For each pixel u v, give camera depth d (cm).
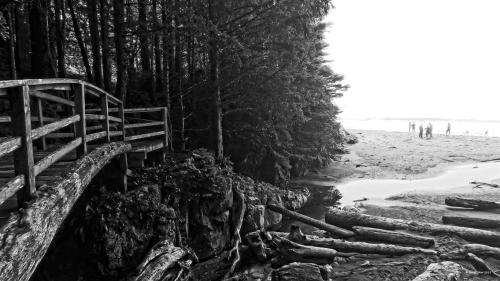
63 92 1252
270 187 1622
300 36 1377
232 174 1390
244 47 1331
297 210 1588
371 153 3098
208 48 1396
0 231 326
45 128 454
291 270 897
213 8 1329
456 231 1096
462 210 1434
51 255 802
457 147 3447
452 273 812
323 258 985
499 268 903
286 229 1320
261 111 1612
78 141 606
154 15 1435
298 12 1297
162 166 1136
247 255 1059
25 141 390
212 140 1484
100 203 868
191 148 1659
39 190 426
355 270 923
